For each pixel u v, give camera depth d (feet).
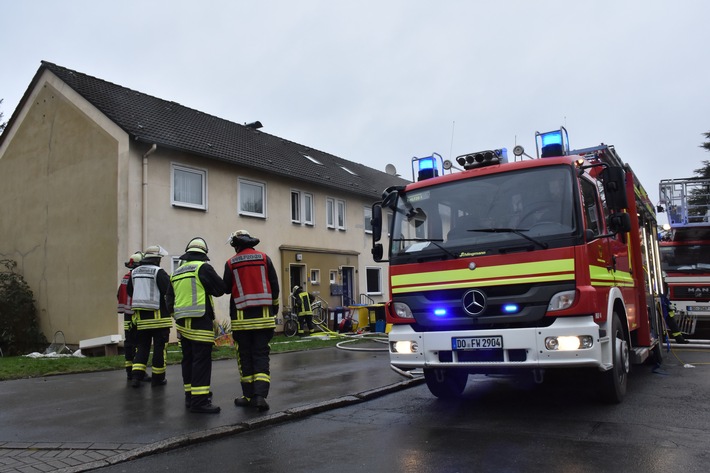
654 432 16.47
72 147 53.36
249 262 20.88
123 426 18.02
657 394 22.43
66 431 17.52
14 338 52.90
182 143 53.26
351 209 77.30
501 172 20.20
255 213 61.46
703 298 46.32
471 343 18.44
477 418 19.12
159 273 26.25
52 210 54.44
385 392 24.49
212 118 69.77
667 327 38.73
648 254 31.30
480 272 18.81
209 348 20.39
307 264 67.41
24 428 18.01
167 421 18.60
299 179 66.13
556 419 18.48
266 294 20.62
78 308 50.85
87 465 14.24
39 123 57.21
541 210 18.85
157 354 26.13
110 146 50.01
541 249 18.10
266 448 15.93
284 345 45.96
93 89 56.18
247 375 20.98
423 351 19.34
